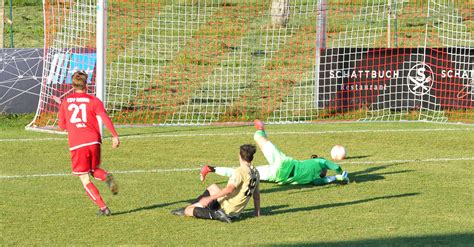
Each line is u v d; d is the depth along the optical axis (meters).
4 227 22.70
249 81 50.19
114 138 24.00
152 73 51.44
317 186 28.02
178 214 23.88
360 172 30.28
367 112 43.44
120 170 30.42
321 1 43.38
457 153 34.03
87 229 22.56
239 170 22.97
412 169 30.81
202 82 49.97
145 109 43.59
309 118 42.47
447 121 41.72
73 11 44.84
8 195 26.41
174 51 56.84
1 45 56.41
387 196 26.56
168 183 28.39
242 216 24.02
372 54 43.50
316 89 43.62
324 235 21.95
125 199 26.02
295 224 23.09
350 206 25.23
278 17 60.56
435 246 20.95
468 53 43.78
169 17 64.69
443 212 24.55
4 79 41.69
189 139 36.56
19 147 34.50
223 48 57.66
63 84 41.31
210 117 42.31
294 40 58.69
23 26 67.88
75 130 23.75
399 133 38.41
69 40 44.72
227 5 68.25
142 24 62.31
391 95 43.69
